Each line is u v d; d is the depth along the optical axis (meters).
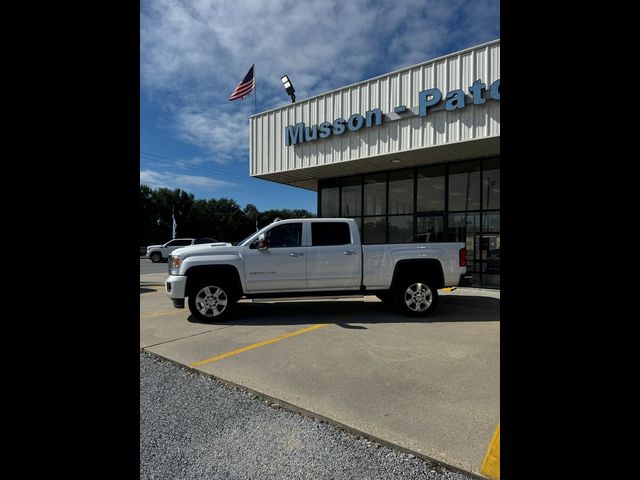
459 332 5.63
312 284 6.75
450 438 2.64
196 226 67.00
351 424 2.85
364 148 10.80
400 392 3.44
